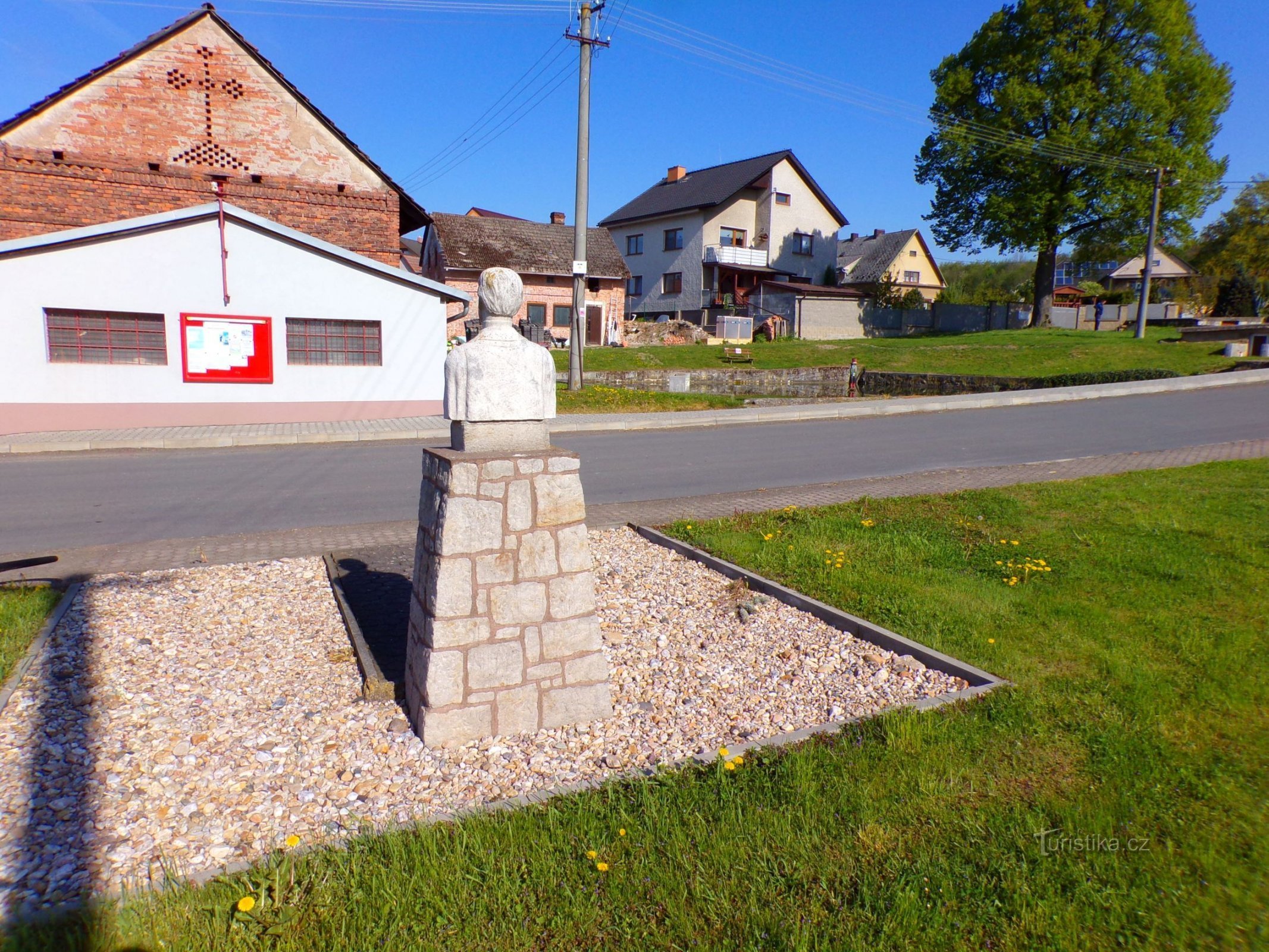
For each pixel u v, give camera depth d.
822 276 48.91
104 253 15.09
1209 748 3.84
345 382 17.52
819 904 2.84
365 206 20.53
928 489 10.36
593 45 19.95
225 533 8.45
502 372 4.09
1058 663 4.89
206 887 2.88
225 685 4.78
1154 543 7.22
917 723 4.09
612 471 12.43
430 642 4.01
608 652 5.41
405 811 3.51
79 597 6.21
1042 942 2.67
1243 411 17.91
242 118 19.83
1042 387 25.70
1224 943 2.65
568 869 3.02
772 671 5.14
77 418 15.29
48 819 3.40
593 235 42.47
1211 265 49.53
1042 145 34.12
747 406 21.62
